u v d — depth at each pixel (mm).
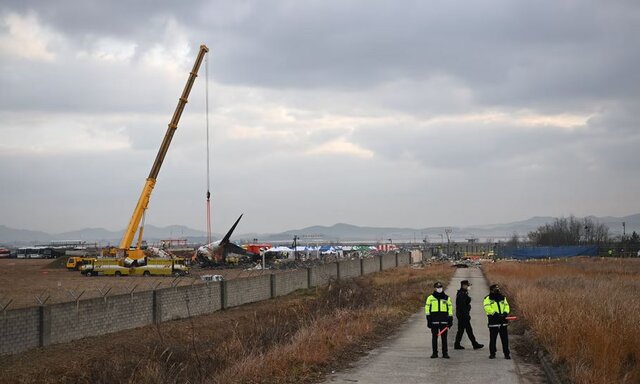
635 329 14867
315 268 47344
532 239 171500
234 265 78875
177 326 25391
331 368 14273
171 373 13453
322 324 20203
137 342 20531
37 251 141125
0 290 43000
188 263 76750
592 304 20844
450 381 12711
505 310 15664
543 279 41344
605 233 148625
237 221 79625
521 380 12789
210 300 30906
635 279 43094
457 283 49906
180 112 70438
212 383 12359
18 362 17969
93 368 15227
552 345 14953
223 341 18594
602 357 11875
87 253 93188
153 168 68625
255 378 12531
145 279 56406
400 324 23375
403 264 89000
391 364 14805
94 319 22469
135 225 67312
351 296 30594
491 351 15672
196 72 71438
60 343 20797
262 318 26297
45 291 42188
